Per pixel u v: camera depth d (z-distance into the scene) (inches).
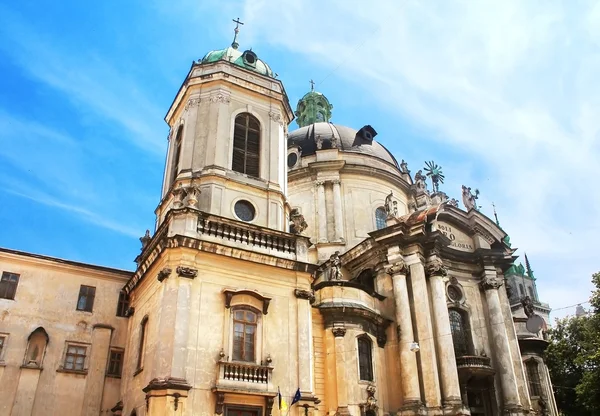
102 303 986.1
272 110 1037.8
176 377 703.1
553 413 1363.2
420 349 1063.0
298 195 1450.5
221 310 785.6
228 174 922.1
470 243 1323.8
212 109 971.9
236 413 735.1
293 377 802.2
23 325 907.4
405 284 1123.9
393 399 1043.9
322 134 1560.0
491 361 1197.7
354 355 1010.1
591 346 1541.6
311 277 888.9
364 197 1430.9
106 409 908.6
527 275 3725.4
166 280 767.7
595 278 1464.1
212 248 805.2
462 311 1229.1
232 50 1104.8
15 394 855.1
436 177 1640.0
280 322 829.8
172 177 1001.5
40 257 957.8
